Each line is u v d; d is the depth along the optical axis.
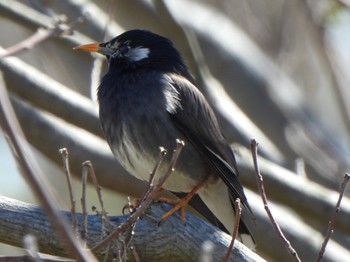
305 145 17.23
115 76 11.51
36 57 16.92
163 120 10.99
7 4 14.27
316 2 15.91
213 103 15.40
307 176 16.47
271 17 18.06
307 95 18.50
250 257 9.57
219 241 9.62
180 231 9.70
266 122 17.69
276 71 18.11
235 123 15.74
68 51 16.08
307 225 15.58
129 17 16.94
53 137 14.47
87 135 14.62
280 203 14.24
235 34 18.33
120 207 15.59
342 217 14.01
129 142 11.03
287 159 17.27
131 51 11.75
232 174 11.30
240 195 11.27
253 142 8.34
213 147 11.27
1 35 16.62
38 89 13.95
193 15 18.42
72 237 6.36
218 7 18.69
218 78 18.02
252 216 11.20
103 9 16.86
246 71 17.98
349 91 15.72
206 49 18.02
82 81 16.88
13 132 6.33
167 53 11.81
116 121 11.10
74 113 13.98
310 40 17.92
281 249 14.28
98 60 13.12
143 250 9.63
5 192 15.54
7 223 9.27
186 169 11.16
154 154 10.98
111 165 14.25
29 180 6.33
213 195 11.45
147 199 8.04
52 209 6.28
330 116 18.53
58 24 11.78
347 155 17.61
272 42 17.98
